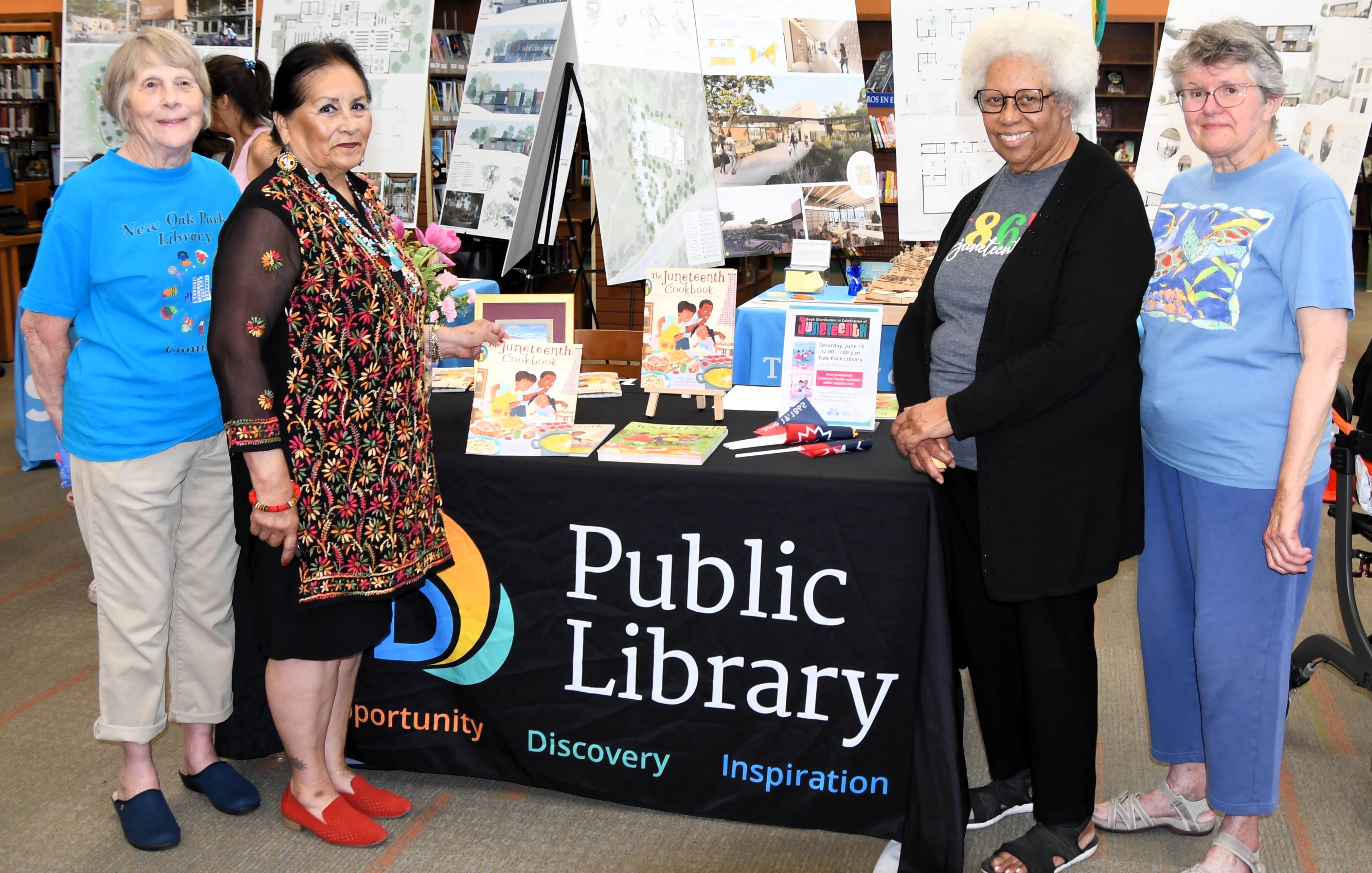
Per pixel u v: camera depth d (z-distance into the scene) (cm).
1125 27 859
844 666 198
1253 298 172
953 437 177
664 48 360
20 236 621
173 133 184
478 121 489
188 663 215
